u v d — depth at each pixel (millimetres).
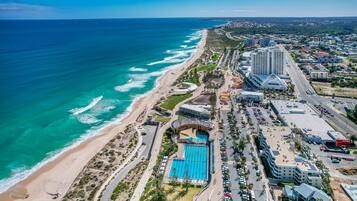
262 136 157000
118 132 186375
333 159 145875
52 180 138500
